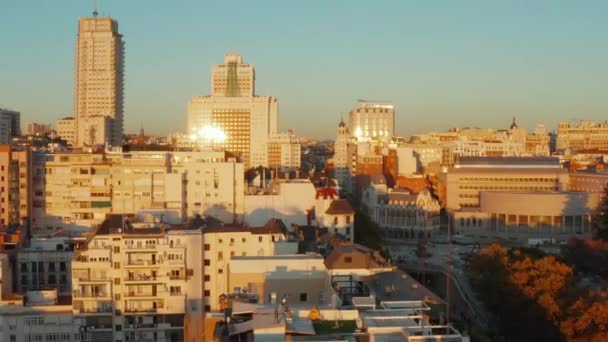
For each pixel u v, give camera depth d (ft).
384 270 622.13
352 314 413.59
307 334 377.50
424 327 398.83
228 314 416.67
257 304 445.37
